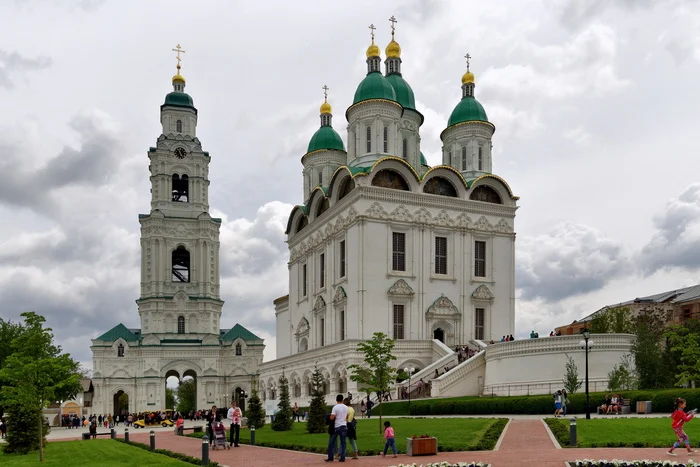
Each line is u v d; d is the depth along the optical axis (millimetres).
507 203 82688
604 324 84750
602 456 24484
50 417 95125
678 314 111688
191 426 80000
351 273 74188
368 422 46125
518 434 32812
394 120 81125
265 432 45000
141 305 117812
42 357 35812
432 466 22297
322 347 75875
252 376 120000
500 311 79938
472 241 79625
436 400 55344
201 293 120312
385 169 76562
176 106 125812
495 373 62469
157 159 122562
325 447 30391
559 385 56781
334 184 80812
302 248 91688
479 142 88500
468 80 91375
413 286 75375
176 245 120438
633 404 45062
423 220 76812
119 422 104938
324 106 103562
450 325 76500
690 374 55938
